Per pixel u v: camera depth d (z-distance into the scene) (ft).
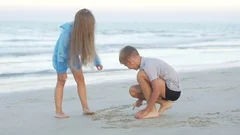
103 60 46.39
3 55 53.06
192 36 131.23
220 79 29.76
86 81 30.53
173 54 56.75
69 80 30.86
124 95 24.45
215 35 144.77
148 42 88.43
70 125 17.49
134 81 30.53
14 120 18.66
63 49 18.48
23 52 57.72
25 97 24.48
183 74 33.12
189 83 27.94
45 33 121.70
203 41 96.89
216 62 46.24
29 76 33.58
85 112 19.26
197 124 16.70
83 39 18.26
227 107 19.65
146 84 17.60
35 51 59.72
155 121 17.37
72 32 18.28
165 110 18.53
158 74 17.56
